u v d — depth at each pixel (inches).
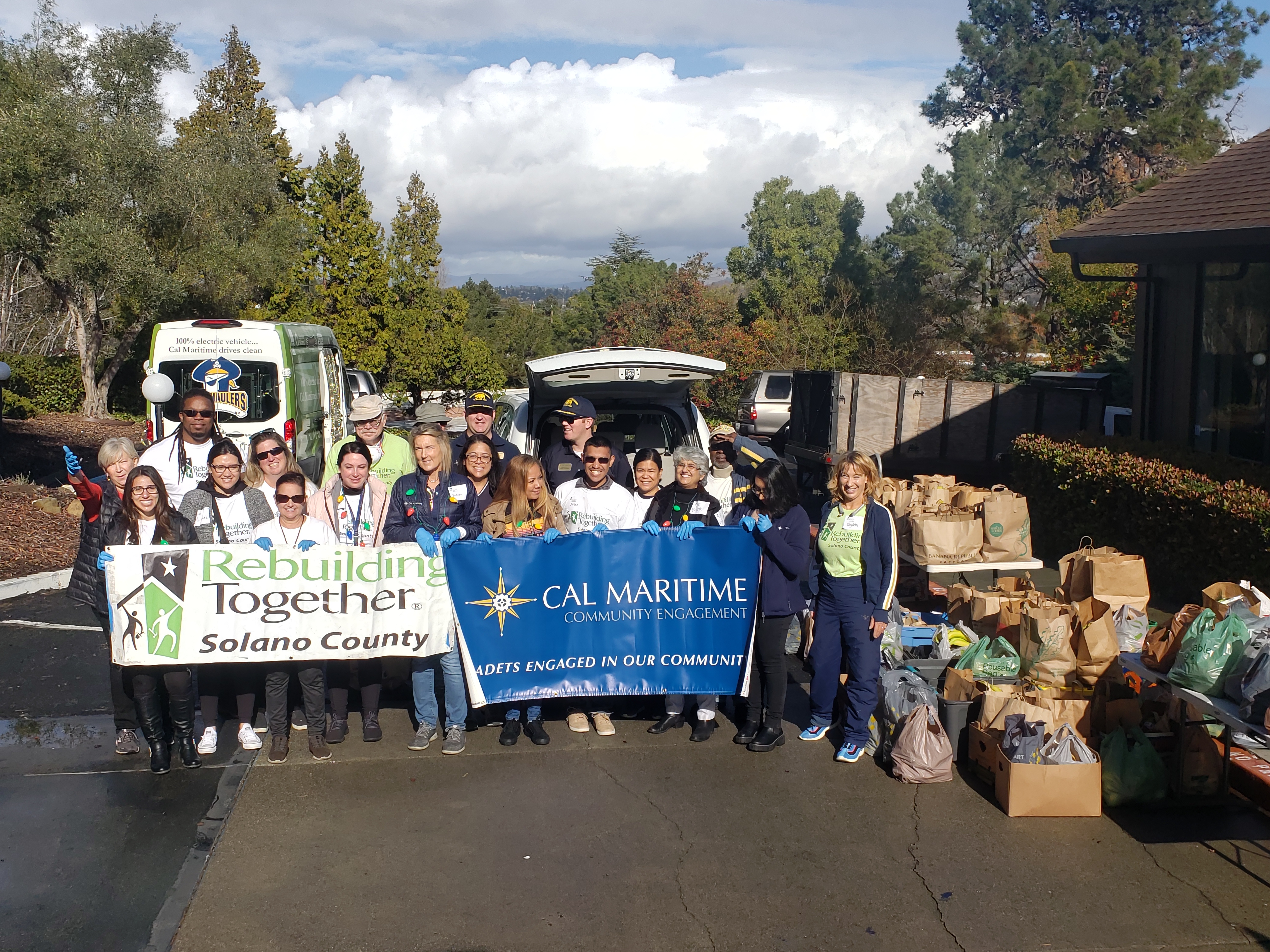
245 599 221.0
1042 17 1640.0
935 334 1298.0
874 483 229.0
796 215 2065.7
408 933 163.3
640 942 161.5
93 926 164.1
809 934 163.9
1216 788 208.2
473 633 231.6
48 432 836.6
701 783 217.8
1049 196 1476.4
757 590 237.5
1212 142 1440.7
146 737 217.6
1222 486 331.3
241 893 174.1
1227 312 409.1
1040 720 211.5
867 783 218.4
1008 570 304.7
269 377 485.7
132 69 924.0
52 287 948.0
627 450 337.7
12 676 281.3
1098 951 160.1
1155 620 328.2
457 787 214.8
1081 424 564.4
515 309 2020.2
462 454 253.0
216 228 964.6
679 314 1283.2
